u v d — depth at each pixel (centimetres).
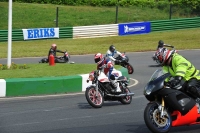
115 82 1377
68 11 4853
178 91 928
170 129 1001
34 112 1263
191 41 3738
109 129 1036
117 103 1443
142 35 4106
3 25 4334
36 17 4603
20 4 4956
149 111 920
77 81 1688
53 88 1638
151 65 2573
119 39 3928
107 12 4881
